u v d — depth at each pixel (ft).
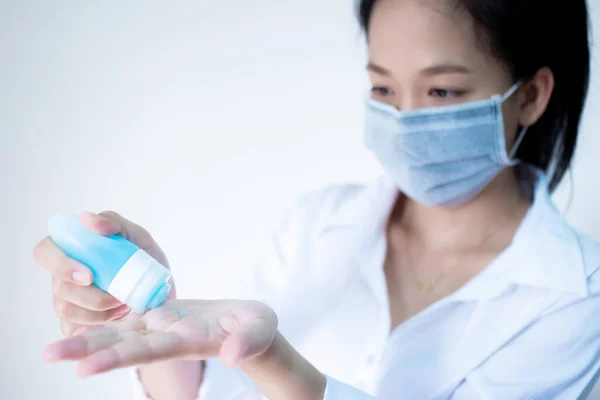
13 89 6.15
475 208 3.30
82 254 2.31
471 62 2.84
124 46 5.96
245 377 3.01
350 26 5.49
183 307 2.23
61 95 6.11
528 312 3.00
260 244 5.90
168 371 2.84
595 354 2.96
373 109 3.18
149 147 6.06
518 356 2.97
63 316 2.47
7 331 6.26
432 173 3.12
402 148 3.08
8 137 6.20
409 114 2.98
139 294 2.28
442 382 3.02
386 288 3.34
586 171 4.82
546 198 3.23
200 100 5.91
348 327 3.40
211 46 5.82
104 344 1.91
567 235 3.13
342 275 3.48
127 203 6.16
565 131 3.36
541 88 3.12
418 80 2.91
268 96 5.77
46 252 2.37
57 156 6.18
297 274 3.56
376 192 3.56
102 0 5.92
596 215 4.84
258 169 5.88
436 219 3.40
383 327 3.17
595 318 2.96
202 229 6.03
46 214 6.24
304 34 5.62
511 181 3.36
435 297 3.29
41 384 6.20
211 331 2.07
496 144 3.02
